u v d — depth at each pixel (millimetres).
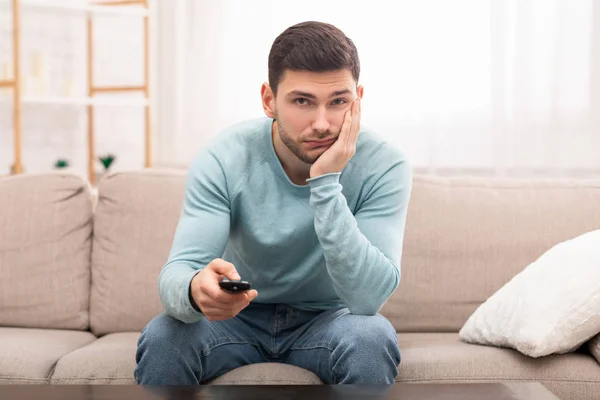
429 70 3191
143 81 3633
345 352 1440
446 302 1970
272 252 1633
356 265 1488
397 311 1972
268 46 3340
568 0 3082
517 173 3143
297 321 1691
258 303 1717
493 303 1734
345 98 1488
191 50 3400
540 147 3135
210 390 1170
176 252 1521
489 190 2070
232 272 1318
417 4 3191
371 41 3244
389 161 1646
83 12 3498
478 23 3172
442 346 1701
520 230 2000
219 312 1332
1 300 2014
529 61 3109
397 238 1575
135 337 1898
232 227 1686
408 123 3230
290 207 1630
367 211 1618
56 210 2070
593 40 3084
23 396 1131
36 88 3176
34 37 3434
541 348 1553
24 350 1715
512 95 3150
